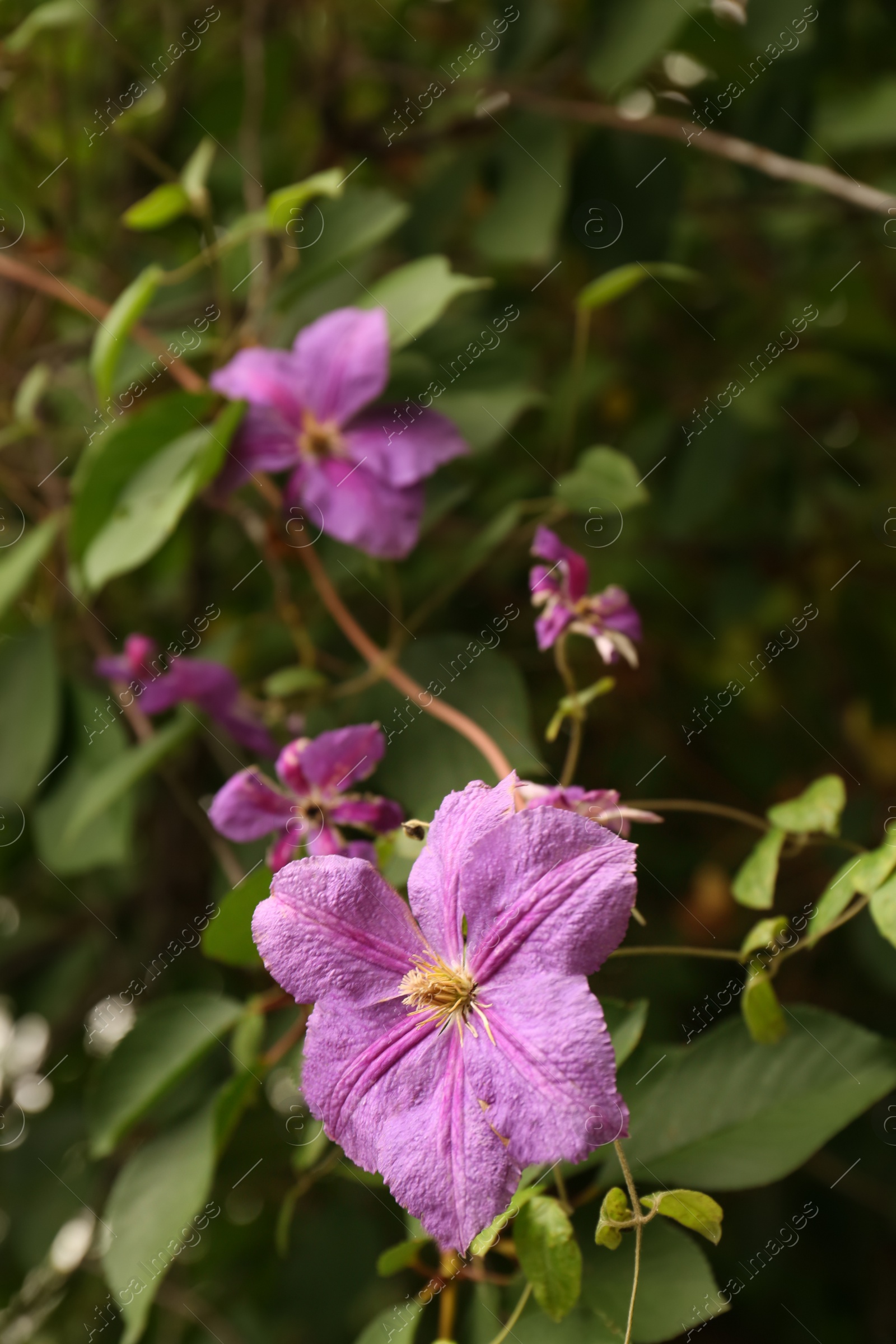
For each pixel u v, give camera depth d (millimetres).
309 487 872
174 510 857
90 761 976
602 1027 655
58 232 1138
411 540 865
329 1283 1062
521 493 1128
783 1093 765
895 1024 1151
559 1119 650
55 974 1280
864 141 1097
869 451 1343
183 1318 1077
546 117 1041
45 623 996
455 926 687
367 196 960
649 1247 743
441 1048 682
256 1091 827
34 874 1239
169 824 1157
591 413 1308
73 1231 1133
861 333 1338
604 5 996
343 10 1204
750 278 1307
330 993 697
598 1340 730
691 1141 762
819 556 1315
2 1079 1247
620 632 788
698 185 1303
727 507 1341
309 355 880
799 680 1330
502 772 820
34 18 992
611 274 892
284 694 902
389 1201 861
